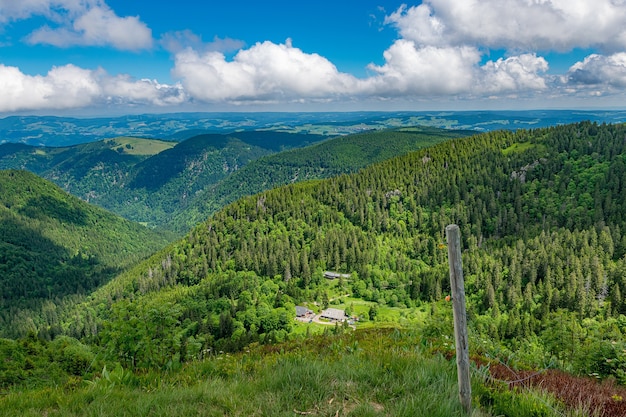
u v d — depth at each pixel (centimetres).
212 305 11825
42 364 1400
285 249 16938
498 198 19600
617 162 18388
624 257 12112
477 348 1286
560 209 17438
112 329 1265
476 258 14288
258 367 965
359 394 715
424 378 754
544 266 12481
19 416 686
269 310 11275
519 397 692
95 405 694
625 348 1302
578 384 852
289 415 634
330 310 12500
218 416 653
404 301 13300
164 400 711
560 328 1689
